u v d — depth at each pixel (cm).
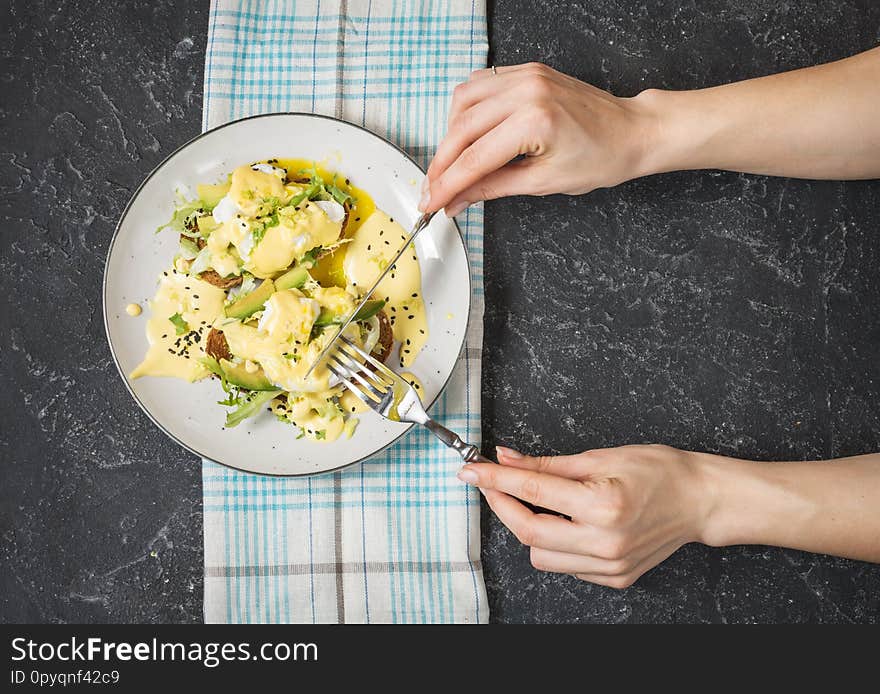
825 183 80
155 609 78
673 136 73
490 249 79
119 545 78
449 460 77
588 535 69
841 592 78
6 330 78
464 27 79
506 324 79
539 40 80
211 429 75
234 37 78
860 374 79
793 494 72
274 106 78
